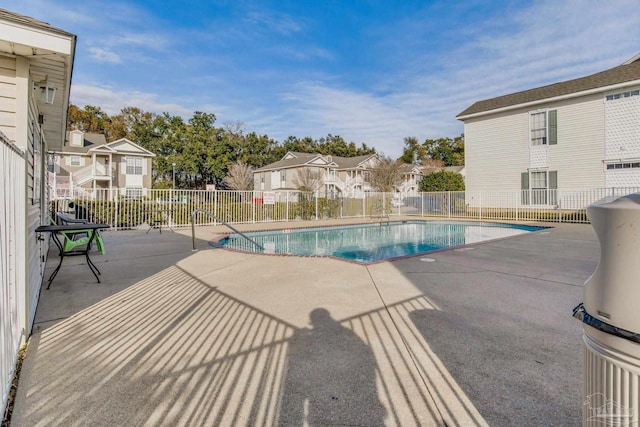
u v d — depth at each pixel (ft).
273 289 13.48
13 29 9.56
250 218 47.42
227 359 7.66
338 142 174.19
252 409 5.84
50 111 18.84
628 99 43.73
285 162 113.19
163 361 7.58
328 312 10.76
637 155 43.09
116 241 27.76
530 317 10.25
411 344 8.40
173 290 13.39
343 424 5.47
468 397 6.17
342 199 59.82
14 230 7.70
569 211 46.21
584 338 3.38
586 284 3.37
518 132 54.08
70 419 5.60
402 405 5.95
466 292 12.96
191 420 5.56
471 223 51.21
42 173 20.56
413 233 43.88
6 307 6.50
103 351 8.09
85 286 14.01
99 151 81.25
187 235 32.48
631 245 2.82
